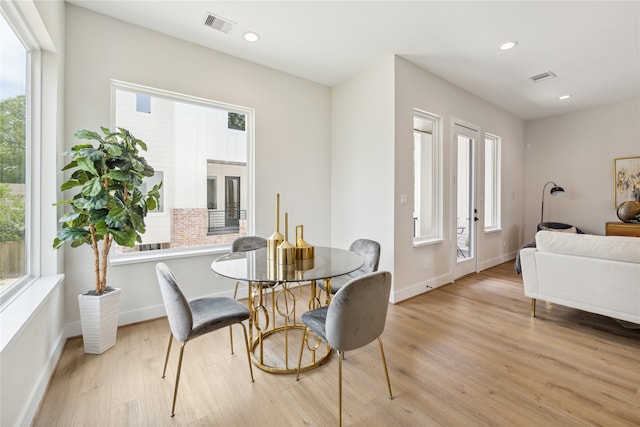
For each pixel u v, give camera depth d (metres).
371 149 3.35
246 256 2.18
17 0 1.51
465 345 2.20
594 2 2.22
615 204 4.61
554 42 2.80
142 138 2.67
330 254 2.28
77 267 2.29
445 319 2.69
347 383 1.74
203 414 1.48
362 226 3.48
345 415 1.47
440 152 3.66
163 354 2.05
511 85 3.85
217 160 3.09
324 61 3.20
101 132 2.37
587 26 2.54
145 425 1.40
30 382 1.45
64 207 2.17
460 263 4.05
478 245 4.40
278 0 2.21
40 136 1.96
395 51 2.99
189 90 2.79
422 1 2.23
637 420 1.43
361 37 2.73
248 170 3.27
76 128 2.27
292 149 3.55
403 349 2.14
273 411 1.50
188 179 2.93
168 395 1.62
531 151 5.52
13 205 1.71
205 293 2.91
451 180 3.82
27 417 1.37
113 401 1.56
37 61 1.93
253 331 2.41
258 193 3.28
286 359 1.85
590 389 1.67
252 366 1.92
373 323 1.48
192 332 1.52
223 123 3.12
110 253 2.46
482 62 3.22
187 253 2.79
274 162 3.40
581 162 4.95
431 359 2.00
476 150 4.29
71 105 2.24
